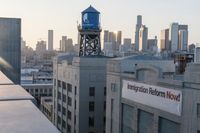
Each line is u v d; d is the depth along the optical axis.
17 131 3.51
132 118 43.69
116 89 48.19
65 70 75.75
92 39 86.12
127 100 44.75
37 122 3.91
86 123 65.56
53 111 87.62
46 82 175.12
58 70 82.31
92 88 65.88
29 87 138.38
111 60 50.06
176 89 33.81
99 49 86.50
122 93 46.25
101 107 66.31
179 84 33.31
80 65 64.88
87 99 65.62
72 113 69.81
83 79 65.19
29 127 3.68
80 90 65.12
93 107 66.00
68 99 73.75
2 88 6.72
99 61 66.00
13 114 4.32
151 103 38.72
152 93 38.47
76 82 67.00
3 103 5.06
